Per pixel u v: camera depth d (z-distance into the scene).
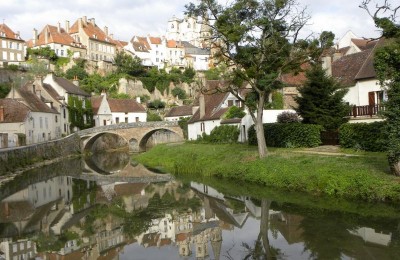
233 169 28.11
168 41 128.88
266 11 25.47
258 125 27.98
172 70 111.75
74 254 14.83
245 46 26.22
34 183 32.69
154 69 106.25
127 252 14.88
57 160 51.25
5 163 36.25
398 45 18.14
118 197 25.95
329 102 31.25
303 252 13.23
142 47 122.00
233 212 19.77
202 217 19.64
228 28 24.94
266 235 15.60
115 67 104.31
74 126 68.94
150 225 18.72
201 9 25.75
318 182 20.80
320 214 17.44
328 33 26.20
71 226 18.89
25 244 16.22
